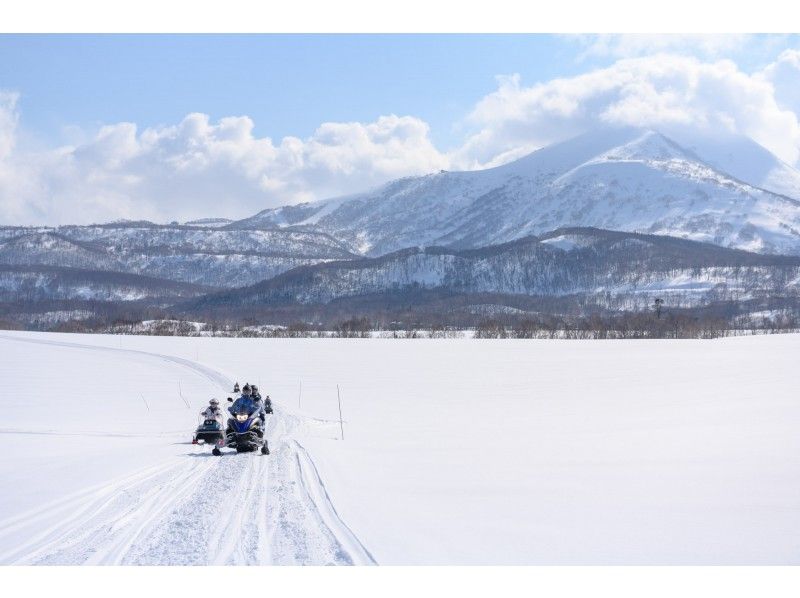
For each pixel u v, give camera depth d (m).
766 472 14.91
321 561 8.67
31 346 93.12
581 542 9.87
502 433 23.23
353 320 167.50
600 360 69.50
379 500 12.29
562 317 199.00
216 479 13.98
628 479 14.35
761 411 26.75
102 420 29.77
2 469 15.26
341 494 12.65
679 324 147.75
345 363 68.56
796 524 10.80
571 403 34.28
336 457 17.42
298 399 38.72
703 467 15.62
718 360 66.12
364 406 35.03
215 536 9.71
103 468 15.40
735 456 16.98
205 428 20.25
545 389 43.00
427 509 11.66
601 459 17.02
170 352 84.62
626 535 10.21
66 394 41.44
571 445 19.69
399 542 9.66
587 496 12.75
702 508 11.79
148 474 14.56
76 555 8.88
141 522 10.45
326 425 27.08
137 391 43.62
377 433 23.98
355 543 9.45
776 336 121.94
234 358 75.38
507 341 111.88
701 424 23.62
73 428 26.02
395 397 39.72
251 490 12.84
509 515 11.30
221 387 46.44
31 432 23.92
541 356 77.00
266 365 66.12
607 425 24.66
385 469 15.76
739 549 9.62
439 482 14.15
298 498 12.16
